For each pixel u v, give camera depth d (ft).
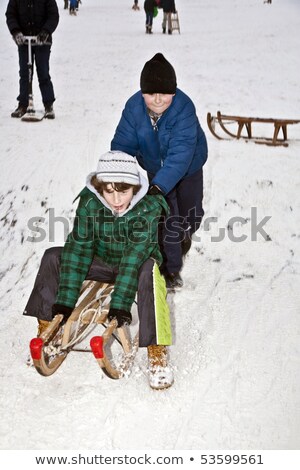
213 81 38.60
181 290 13.42
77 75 40.29
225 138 25.25
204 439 8.92
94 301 10.21
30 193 18.75
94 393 9.80
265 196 18.88
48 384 10.03
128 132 11.89
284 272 14.55
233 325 12.06
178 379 10.20
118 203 9.77
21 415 9.32
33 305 10.09
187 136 11.47
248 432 9.08
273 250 15.67
